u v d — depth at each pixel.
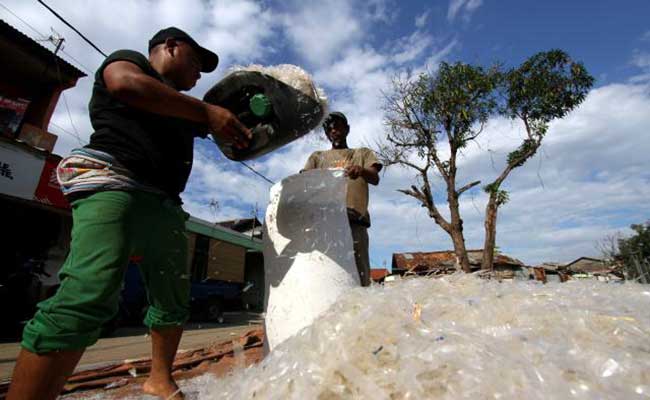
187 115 1.32
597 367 0.74
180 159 1.59
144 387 1.66
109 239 1.25
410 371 0.76
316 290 1.62
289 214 1.79
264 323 1.77
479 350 0.78
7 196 7.26
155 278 1.57
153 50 1.66
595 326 0.92
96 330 1.20
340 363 0.84
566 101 10.62
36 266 7.77
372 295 1.17
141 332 8.19
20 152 7.47
